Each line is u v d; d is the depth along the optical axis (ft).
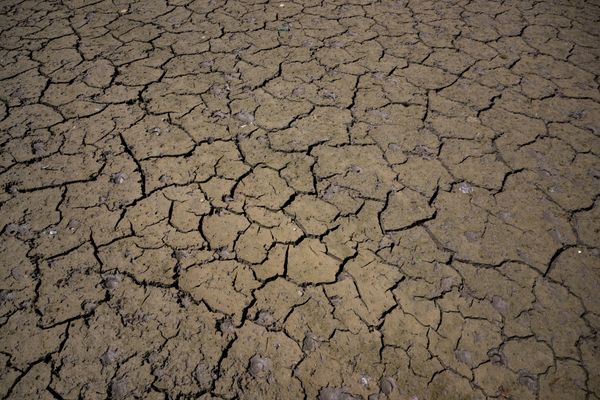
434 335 5.94
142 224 6.93
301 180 7.89
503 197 7.87
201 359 5.46
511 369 5.66
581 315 6.28
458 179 8.16
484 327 6.06
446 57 11.40
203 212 7.20
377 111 9.54
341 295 6.27
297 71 10.50
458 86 10.43
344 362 5.59
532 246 7.11
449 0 14.23
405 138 8.93
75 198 7.21
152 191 7.45
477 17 13.32
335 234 7.07
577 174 8.40
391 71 10.76
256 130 8.80
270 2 13.29
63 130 8.40
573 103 10.12
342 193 7.73
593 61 11.55
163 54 10.68
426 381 5.50
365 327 5.95
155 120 8.81
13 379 5.12
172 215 7.11
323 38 11.78
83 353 5.39
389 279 6.53
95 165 7.79
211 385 5.24
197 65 10.41
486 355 5.78
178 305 5.97
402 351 5.75
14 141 8.09
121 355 5.41
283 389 5.29
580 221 7.54
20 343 5.42
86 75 9.78
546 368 5.70
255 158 8.22
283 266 6.56
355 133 8.94
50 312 5.74
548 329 6.09
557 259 6.95
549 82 10.73
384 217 7.38
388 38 12.01
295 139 8.68
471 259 6.87
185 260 6.50
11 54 10.27
